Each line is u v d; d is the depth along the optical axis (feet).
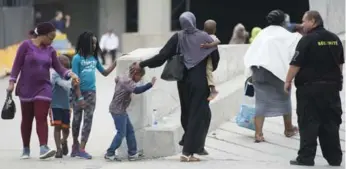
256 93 57.06
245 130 62.03
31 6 147.95
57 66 52.49
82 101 51.93
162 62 49.19
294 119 63.93
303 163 48.60
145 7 169.89
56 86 53.06
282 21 56.80
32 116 53.01
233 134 60.64
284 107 57.21
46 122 51.80
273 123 63.67
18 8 137.18
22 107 52.29
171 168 47.55
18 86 51.98
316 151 52.70
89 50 52.39
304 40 47.03
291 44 55.57
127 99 50.42
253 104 62.28
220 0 185.26
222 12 186.50
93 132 66.39
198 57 48.32
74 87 51.39
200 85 48.42
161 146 52.60
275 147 56.29
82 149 53.57
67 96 53.21
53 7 190.19
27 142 53.52
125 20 187.01
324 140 48.55
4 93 100.01
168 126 53.93
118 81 50.29
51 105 53.16
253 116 59.21
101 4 187.83
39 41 51.88
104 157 52.65
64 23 165.89
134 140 51.70
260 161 51.06
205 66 49.01
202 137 49.55
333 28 99.04
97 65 53.47
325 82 47.03
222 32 187.62
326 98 47.16
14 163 51.01
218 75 74.38
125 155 52.85
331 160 48.67
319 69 47.03
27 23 143.95
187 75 48.78
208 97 49.19
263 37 56.03
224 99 65.00
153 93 55.16
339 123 48.44
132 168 47.85
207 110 49.24
